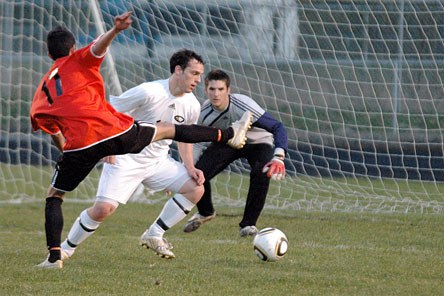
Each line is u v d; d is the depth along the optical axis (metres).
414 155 41.53
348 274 21.50
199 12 42.44
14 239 28.45
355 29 41.62
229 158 29.17
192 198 23.47
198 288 19.27
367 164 42.12
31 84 49.38
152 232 23.56
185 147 23.78
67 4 46.41
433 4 40.25
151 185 23.73
